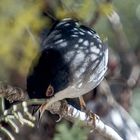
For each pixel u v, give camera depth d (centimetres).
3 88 759
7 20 1082
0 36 1084
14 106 709
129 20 1491
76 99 1039
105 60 1004
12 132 1174
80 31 991
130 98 1335
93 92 1240
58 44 965
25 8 1077
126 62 1458
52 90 904
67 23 1006
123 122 1245
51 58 940
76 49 964
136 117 1363
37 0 1064
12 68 1178
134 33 1520
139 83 1353
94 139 1178
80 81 956
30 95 903
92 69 974
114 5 1383
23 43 1120
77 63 954
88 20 1098
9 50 1102
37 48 1081
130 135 1234
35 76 916
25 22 1065
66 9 1070
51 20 1060
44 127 1185
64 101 926
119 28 1400
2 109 746
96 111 1238
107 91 1252
